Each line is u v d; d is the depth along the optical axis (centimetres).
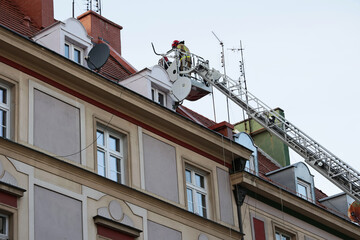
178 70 6556
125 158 4666
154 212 4628
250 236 5291
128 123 4756
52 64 4378
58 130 4338
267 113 6669
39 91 4331
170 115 4938
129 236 4441
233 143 5316
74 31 4862
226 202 5225
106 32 6259
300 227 5769
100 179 4391
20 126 4162
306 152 6538
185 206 4872
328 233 6022
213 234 4969
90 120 4531
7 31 4216
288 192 5644
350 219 6425
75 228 4181
